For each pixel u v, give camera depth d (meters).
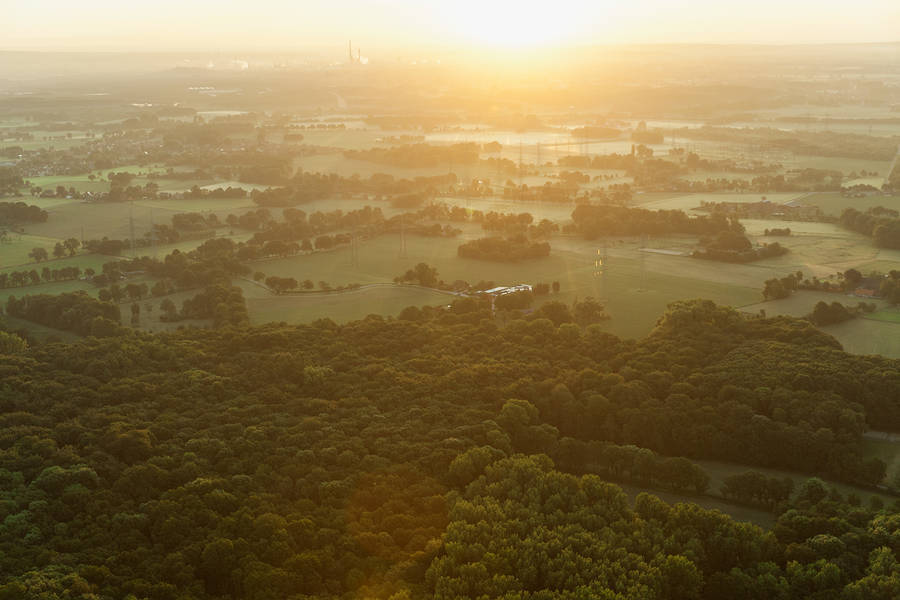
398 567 177.50
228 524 191.25
